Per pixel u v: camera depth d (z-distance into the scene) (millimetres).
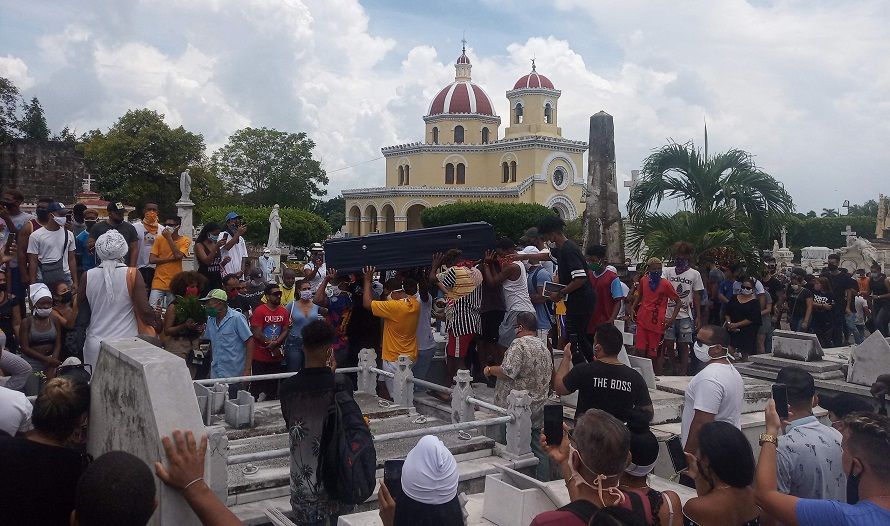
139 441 3105
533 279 9586
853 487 4441
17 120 50562
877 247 35469
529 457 6367
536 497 4629
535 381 6848
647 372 8492
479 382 9836
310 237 52062
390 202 77250
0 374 6535
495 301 9188
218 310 8000
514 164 77062
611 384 5027
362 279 9406
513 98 80438
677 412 7777
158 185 48844
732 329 11586
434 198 76062
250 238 48406
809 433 4551
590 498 3260
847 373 9531
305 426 4215
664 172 15375
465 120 81000
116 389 3463
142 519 2557
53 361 7715
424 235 9008
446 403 8148
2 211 10602
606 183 14453
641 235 15156
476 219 62656
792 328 14539
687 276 10930
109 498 2488
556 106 80500
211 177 51281
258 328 8820
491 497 4816
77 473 3223
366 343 9492
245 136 69250
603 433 3217
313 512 4199
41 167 41375
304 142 70625
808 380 4785
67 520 3154
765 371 10148
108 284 5957
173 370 3094
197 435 2967
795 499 3422
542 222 8203
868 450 3289
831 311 14219
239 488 5145
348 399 4164
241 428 6551
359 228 81750
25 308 9984
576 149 77688
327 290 9422
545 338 8938
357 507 5406
